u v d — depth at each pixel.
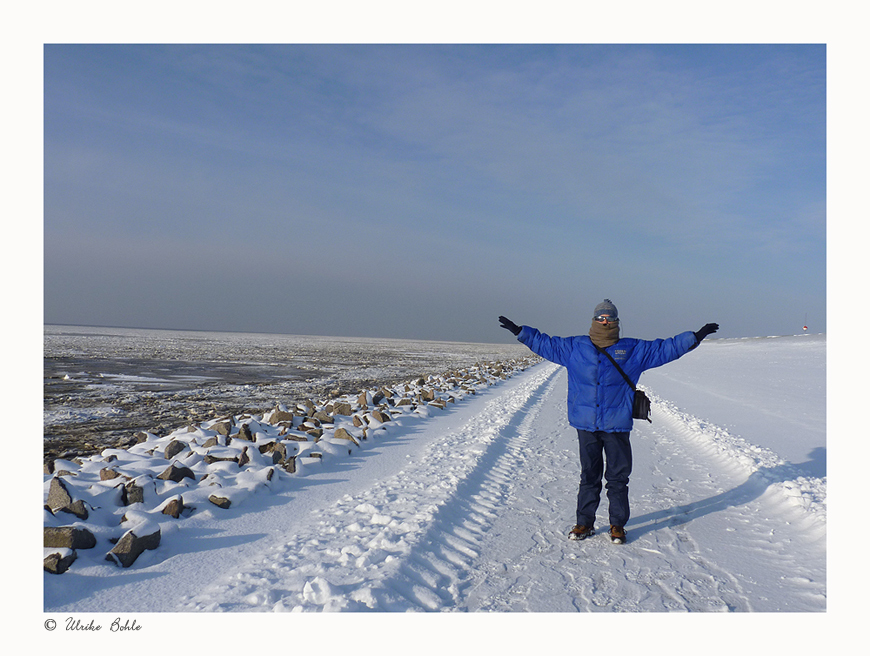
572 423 4.82
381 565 3.94
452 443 8.68
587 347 4.71
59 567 3.77
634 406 4.62
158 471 6.14
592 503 4.75
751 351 54.44
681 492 6.22
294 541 4.49
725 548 4.54
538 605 3.60
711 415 12.21
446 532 4.78
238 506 5.43
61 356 32.66
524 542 4.67
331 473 6.93
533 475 7.03
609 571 4.10
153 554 4.22
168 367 28.30
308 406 11.64
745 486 6.40
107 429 10.68
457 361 48.62
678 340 4.62
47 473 6.07
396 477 6.46
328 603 3.41
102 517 4.60
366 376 26.94
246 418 9.90
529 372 33.84
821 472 6.73
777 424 10.95
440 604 3.60
